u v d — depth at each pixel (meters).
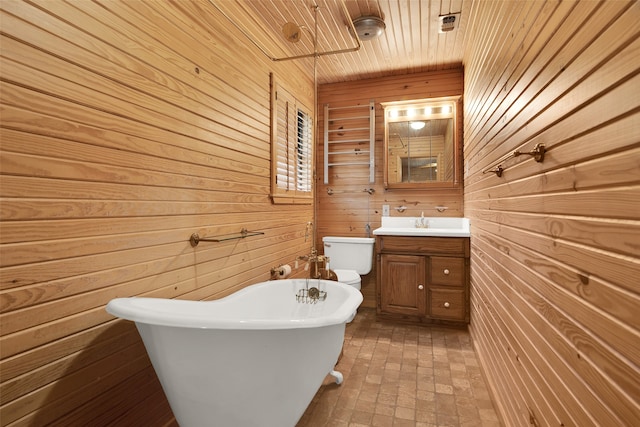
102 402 1.20
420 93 3.42
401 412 1.73
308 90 3.40
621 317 0.62
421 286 2.94
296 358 1.17
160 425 1.48
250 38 2.12
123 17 1.28
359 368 2.21
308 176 3.35
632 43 0.59
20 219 0.94
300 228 3.12
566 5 0.87
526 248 1.22
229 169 1.99
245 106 2.17
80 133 1.11
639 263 0.57
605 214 0.68
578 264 0.80
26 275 0.95
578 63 0.80
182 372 1.16
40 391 0.99
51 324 1.02
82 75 1.12
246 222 2.18
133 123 1.32
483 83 2.10
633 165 0.59
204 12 1.78
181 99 1.59
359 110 3.62
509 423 1.48
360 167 3.63
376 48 2.87
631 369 0.59
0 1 0.89
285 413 1.23
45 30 1.01
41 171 0.99
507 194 1.50
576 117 0.82
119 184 1.26
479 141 2.28
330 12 2.30
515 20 1.37
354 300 1.54
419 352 2.45
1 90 0.89
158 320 1.05
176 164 1.56
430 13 2.34
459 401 1.83
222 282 1.92
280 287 2.06
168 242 1.51
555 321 0.95
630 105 0.60
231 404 1.18
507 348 1.52
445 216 3.37
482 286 2.20
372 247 3.38
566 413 0.87
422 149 3.39
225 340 1.10
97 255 1.17
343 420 1.67
